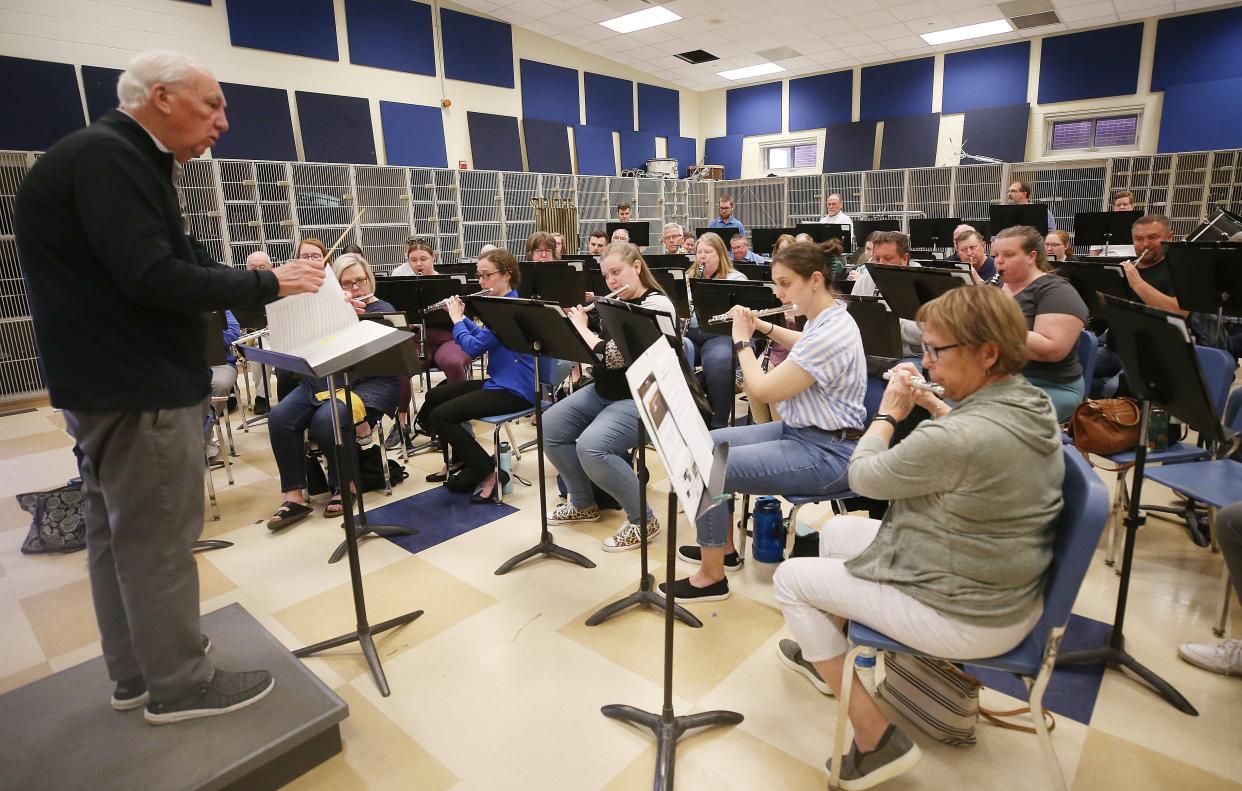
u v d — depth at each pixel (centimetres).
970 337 126
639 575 256
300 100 709
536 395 257
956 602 130
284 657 186
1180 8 784
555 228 856
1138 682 188
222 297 146
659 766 158
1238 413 229
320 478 342
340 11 738
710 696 188
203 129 148
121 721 163
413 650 213
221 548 286
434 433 349
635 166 1107
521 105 930
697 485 132
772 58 1010
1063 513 129
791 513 249
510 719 182
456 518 311
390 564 269
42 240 133
